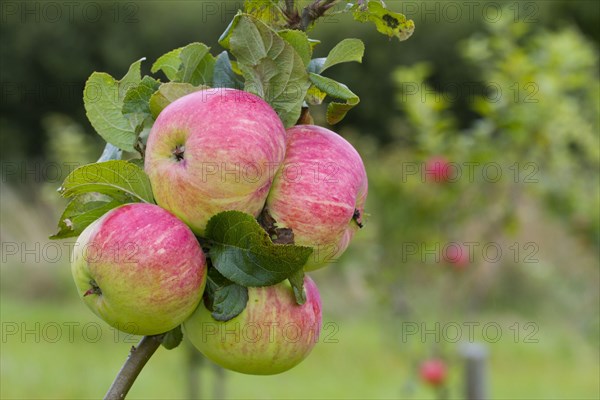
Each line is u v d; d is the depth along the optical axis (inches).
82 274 66.7
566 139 270.1
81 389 296.7
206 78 73.7
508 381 334.3
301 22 72.4
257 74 68.3
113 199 70.0
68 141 305.3
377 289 270.2
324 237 69.4
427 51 708.0
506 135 249.1
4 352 350.6
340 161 70.6
